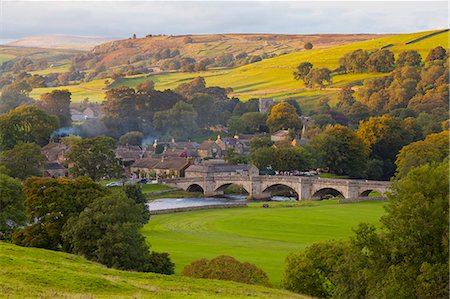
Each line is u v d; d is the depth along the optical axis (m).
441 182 81.62
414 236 79.50
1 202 124.94
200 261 99.31
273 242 145.88
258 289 86.06
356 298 82.56
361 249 83.19
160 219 183.75
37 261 85.19
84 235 105.38
